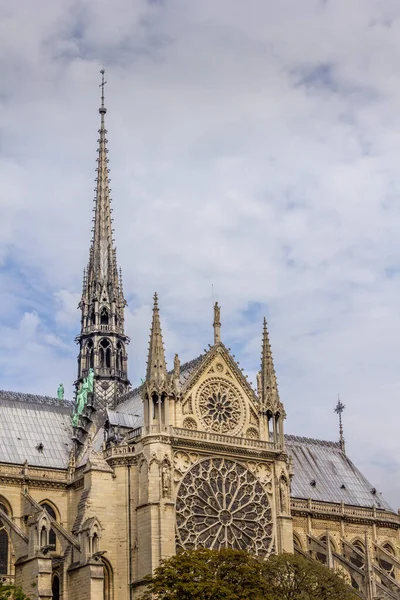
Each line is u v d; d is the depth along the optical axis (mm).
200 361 113688
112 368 135875
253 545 109625
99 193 145625
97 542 100875
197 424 110562
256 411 116125
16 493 114875
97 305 138125
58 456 122688
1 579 100312
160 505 103250
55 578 104625
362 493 147000
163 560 94062
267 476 113875
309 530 133875
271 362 119312
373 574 119125
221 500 109062
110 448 109375
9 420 124250
